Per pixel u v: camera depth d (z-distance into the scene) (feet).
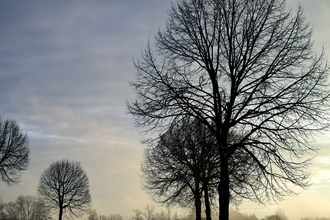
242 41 47.65
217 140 45.88
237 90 47.42
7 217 388.16
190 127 49.60
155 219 273.95
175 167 72.84
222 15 48.93
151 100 48.80
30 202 384.88
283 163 45.03
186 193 80.64
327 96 44.83
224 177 44.88
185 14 50.42
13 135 129.80
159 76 49.03
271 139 46.01
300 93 44.88
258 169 47.14
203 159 52.44
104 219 391.65
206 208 78.02
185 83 48.57
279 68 46.52
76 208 203.82
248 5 48.96
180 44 50.21
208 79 49.06
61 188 202.28
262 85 46.11
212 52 48.83
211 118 46.60
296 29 47.50
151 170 86.22
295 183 44.70
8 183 128.67
